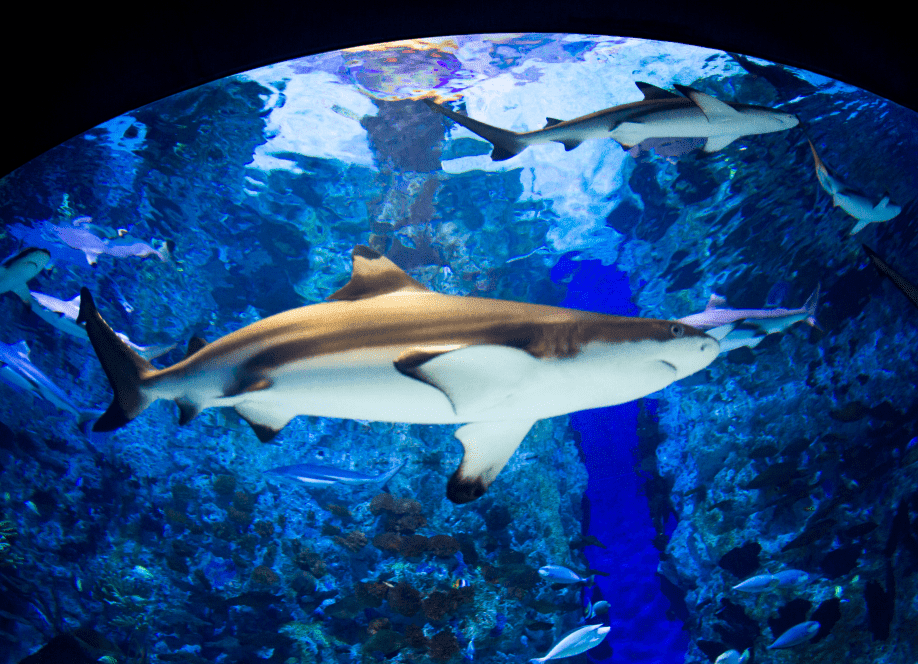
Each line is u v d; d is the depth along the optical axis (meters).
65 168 7.09
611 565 8.34
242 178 8.00
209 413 8.17
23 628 6.90
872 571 6.62
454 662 6.52
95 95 2.18
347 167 7.92
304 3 2.13
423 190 8.30
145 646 7.07
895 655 6.02
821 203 7.76
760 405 8.24
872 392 7.63
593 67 5.57
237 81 6.00
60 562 7.71
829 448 7.49
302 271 9.26
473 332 2.57
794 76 5.02
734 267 9.12
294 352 2.72
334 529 7.43
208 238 8.73
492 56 5.30
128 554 7.82
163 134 6.89
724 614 7.23
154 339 9.33
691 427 8.48
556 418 8.39
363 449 8.08
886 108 5.97
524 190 8.44
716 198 8.29
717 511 7.93
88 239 8.21
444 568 7.15
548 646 6.86
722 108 3.39
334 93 6.31
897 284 2.38
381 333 2.64
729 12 2.15
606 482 8.41
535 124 6.70
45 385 7.14
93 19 2.07
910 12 2.10
